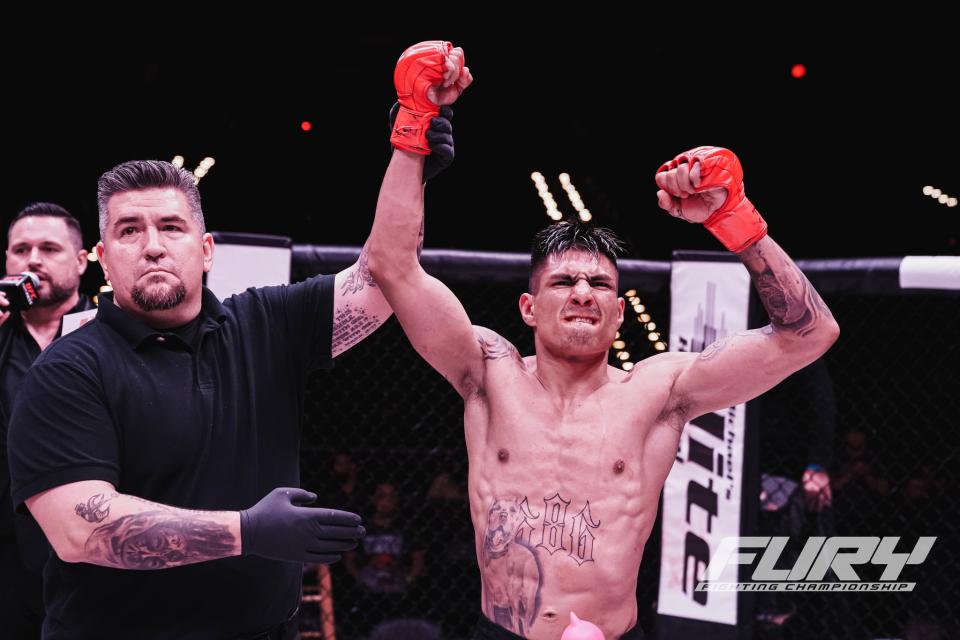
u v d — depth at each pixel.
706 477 2.89
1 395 2.78
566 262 2.09
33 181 6.57
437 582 3.58
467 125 6.98
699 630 2.88
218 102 6.75
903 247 6.73
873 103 6.90
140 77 6.74
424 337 2.07
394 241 1.97
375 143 6.76
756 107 6.98
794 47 6.89
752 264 1.96
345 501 3.73
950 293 2.77
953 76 6.77
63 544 1.79
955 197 6.71
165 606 1.91
